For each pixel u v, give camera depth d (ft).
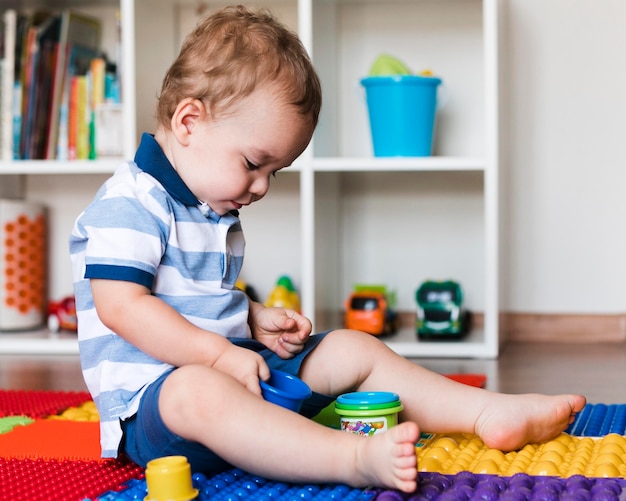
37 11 7.67
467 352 6.44
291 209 7.72
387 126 6.61
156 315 3.13
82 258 3.37
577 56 7.31
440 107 7.48
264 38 3.38
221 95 3.29
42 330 7.53
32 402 4.66
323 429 2.88
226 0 7.19
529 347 6.98
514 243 7.43
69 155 7.29
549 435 3.48
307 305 6.44
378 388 3.56
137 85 6.59
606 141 7.31
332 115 7.32
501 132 6.89
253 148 3.32
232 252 3.68
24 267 7.48
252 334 3.76
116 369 3.26
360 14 7.55
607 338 7.33
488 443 3.41
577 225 7.36
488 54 6.32
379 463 2.69
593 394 4.90
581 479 2.86
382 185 7.64
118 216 3.24
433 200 7.60
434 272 7.63
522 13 7.34
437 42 7.50
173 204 3.39
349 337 3.63
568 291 7.38
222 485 2.97
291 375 3.26
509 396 3.48
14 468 3.29
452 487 2.86
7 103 7.18
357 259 7.70
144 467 3.28
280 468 2.87
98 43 7.72
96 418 4.30
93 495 2.96
